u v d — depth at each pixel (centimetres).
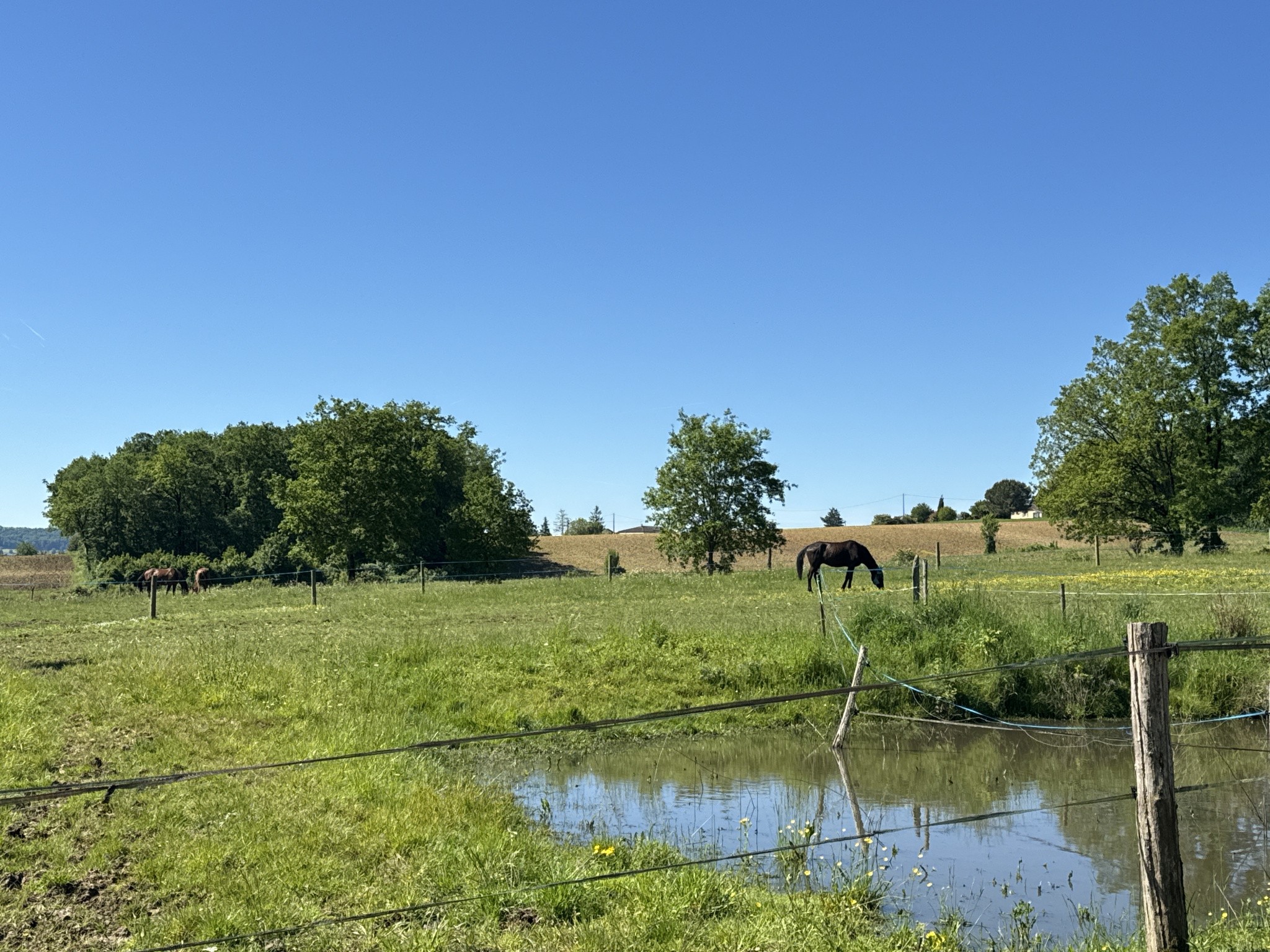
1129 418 5341
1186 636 1692
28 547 12938
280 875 753
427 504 7275
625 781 1199
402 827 860
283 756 1096
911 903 774
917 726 1491
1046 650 1630
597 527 14112
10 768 1030
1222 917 649
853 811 1060
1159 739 564
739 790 1155
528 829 932
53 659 1852
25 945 650
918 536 8956
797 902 717
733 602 2836
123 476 7706
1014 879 838
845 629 1784
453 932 648
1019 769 1257
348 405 6322
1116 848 927
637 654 1773
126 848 816
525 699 1567
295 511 6206
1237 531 7256
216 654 1744
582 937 636
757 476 5488
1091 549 6544
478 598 3181
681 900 701
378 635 2214
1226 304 5172
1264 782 1128
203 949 629
